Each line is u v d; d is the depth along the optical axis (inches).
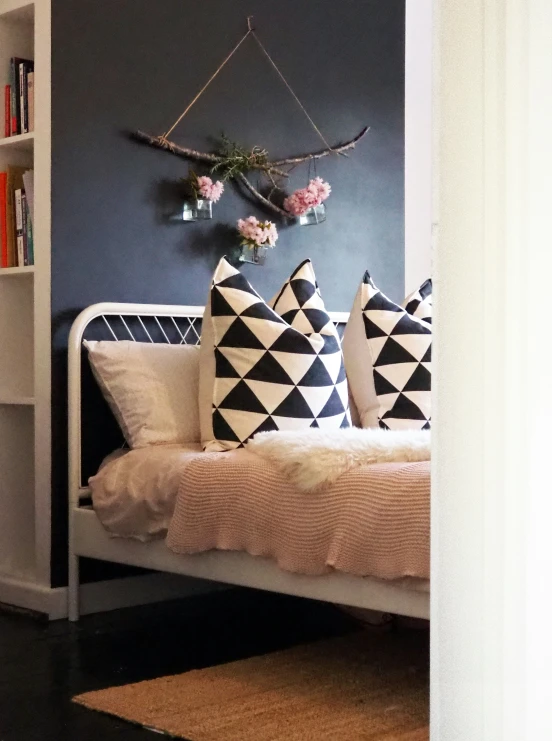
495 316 17.0
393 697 79.8
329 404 105.3
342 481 78.3
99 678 87.1
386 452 81.5
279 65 141.4
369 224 155.5
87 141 116.6
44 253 112.7
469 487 17.6
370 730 71.2
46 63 112.9
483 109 17.1
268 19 139.8
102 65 118.4
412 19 164.9
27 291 122.1
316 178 144.3
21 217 118.3
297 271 117.4
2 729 72.9
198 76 129.9
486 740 17.1
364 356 119.3
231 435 100.4
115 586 118.6
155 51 124.5
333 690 81.9
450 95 17.8
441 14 18.0
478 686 17.4
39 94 113.5
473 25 17.3
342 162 150.9
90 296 116.6
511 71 16.6
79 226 115.6
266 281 138.9
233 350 102.9
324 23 148.6
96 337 116.3
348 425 108.4
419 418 114.9
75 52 115.5
